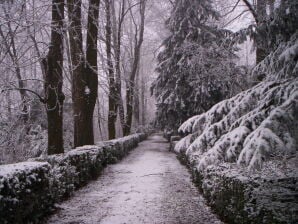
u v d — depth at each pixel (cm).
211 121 525
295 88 390
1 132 1252
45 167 577
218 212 580
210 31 1681
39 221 553
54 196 632
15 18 1002
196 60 1152
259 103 444
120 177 1048
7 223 427
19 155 1348
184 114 1872
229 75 896
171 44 1947
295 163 639
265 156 353
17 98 1509
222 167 624
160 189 843
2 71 1073
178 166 1284
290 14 497
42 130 1850
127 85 2316
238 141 415
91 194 791
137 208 660
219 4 1399
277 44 536
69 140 1978
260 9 889
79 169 865
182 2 1819
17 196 455
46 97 1005
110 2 1994
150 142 3166
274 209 370
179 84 1795
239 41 596
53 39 1005
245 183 462
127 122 2639
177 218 586
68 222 568
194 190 820
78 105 1252
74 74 1245
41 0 1178
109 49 1894
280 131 372
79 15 1216
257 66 552
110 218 593
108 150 1343
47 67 999
